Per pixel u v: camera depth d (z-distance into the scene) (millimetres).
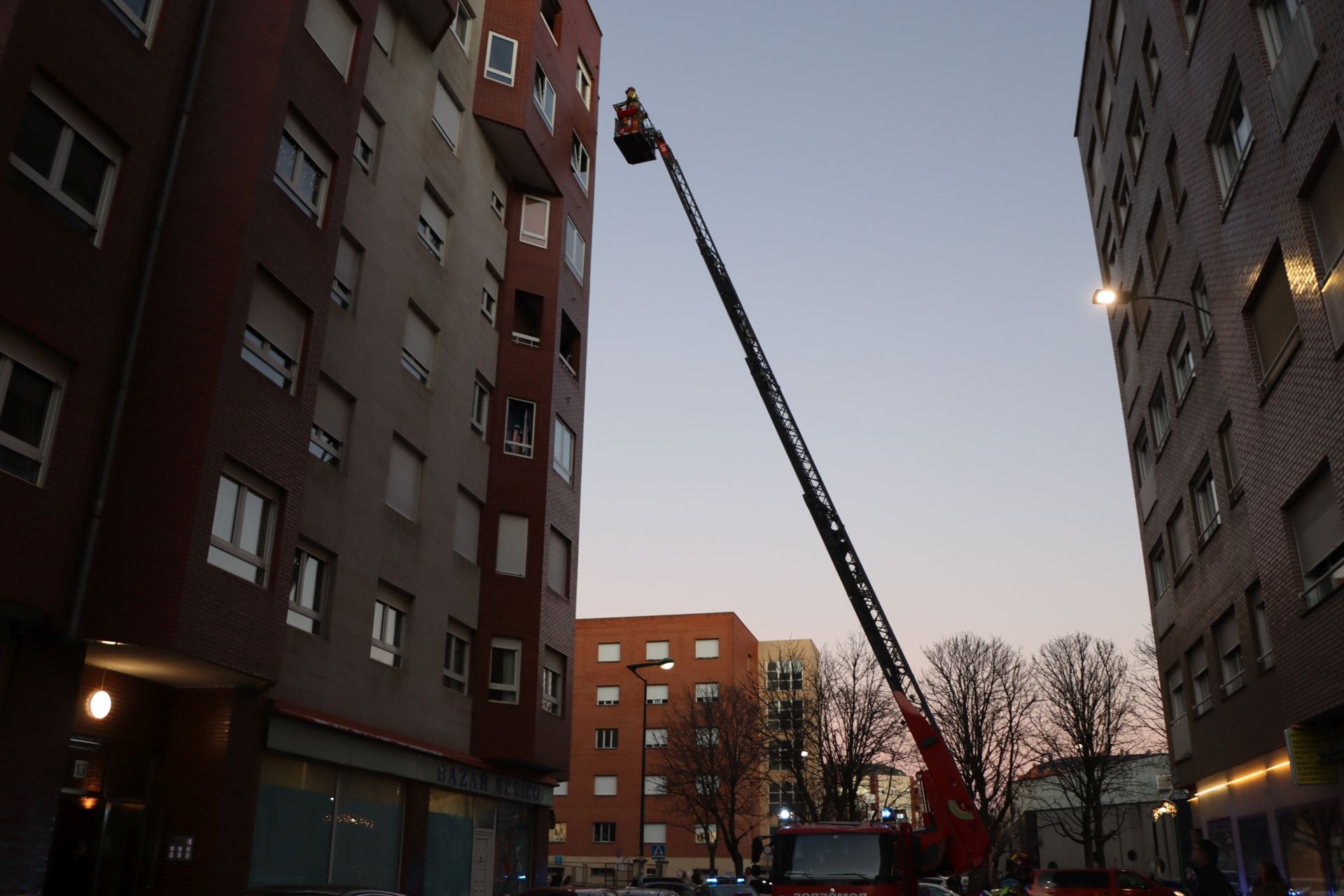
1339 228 12891
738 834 58781
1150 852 46844
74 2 12141
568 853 60844
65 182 12016
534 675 23438
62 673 11734
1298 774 15234
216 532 13828
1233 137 17547
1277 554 15836
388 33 21094
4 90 10898
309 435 15961
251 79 15078
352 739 17062
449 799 21094
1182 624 25219
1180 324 22594
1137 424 29469
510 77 25922
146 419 13008
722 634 65312
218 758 14000
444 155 23094
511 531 24312
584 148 30594
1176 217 21906
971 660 46469
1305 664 14914
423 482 20891
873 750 43688
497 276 25719
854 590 24594
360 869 17516
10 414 11086
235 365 14031
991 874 40281
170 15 13867
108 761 13312
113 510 12508
